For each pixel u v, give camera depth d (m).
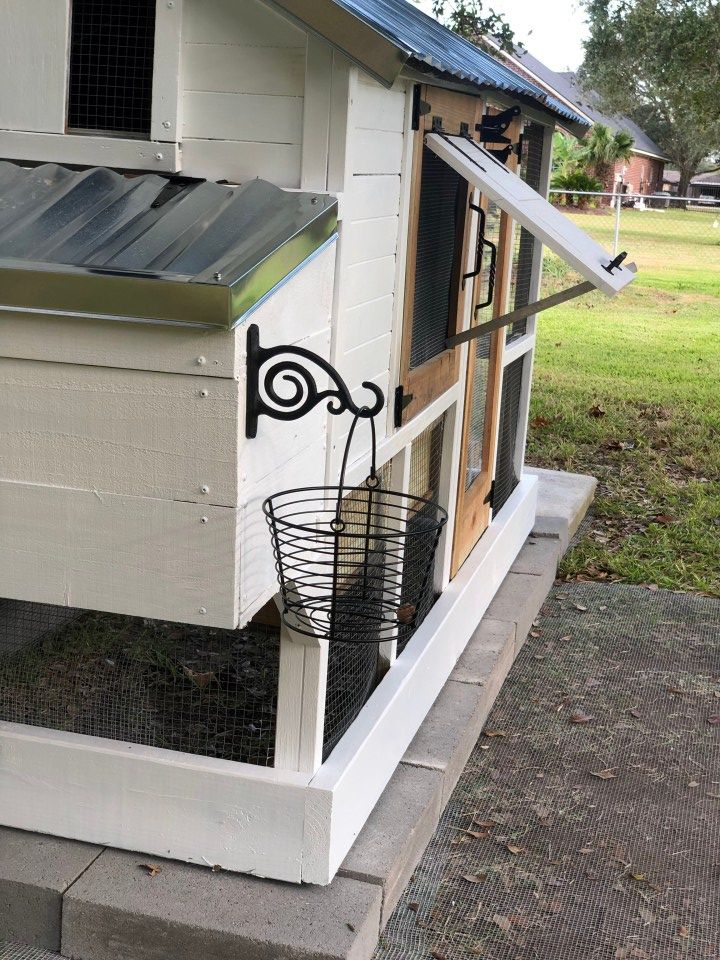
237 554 2.21
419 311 3.50
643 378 10.59
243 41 2.53
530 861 3.19
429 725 3.63
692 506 6.82
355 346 2.82
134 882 2.66
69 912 2.60
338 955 2.46
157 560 2.25
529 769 3.72
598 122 32.50
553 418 8.88
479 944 2.81
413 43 2.65
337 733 3.06
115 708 2.95
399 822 3.02
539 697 4.28
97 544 2.28
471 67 3.35
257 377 2.17
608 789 3.62
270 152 2.57
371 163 2.77
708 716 4.16
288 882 2.70
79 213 2.42
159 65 2.57
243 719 2.92
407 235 3.16
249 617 2.31
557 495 6.46
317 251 2.38
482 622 4.59
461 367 4.10
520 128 4.64
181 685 3.04
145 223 2.38
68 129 2.68
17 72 2.66
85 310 2.11
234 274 2.05
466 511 4.46
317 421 2.61
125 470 2.22
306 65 2.50
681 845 3.31
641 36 21.23
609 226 24.67
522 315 3.34
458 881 3.07
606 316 14.60
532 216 3.05
